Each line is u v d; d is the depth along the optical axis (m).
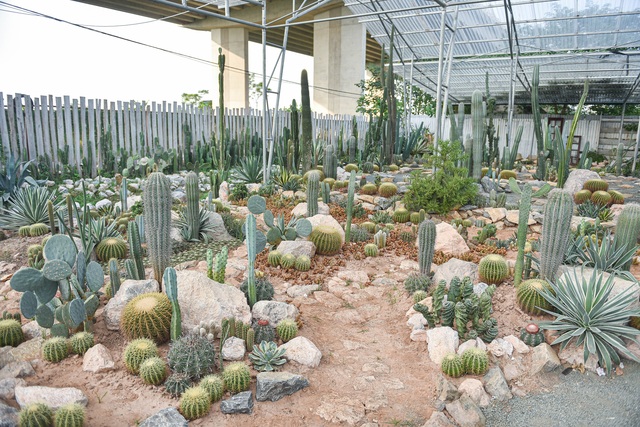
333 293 6.21
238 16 35.03
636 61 17.50
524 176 14.73
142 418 3.54
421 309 4.87
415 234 8.41
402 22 17.67
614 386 4.24
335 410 3.79
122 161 14.38
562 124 24.81
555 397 4.11
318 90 34.25
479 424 3.71
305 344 4.53
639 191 12.13
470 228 9.20
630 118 23.17
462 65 20.45
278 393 3.91
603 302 4.73
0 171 10.45
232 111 18.50
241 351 4.34
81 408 3.38
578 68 19.50
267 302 5.09
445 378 4.23
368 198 10.78
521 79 21.66
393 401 3.99
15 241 7.64
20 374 3.92
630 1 13.62
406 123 22.27
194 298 4.80
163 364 3.99
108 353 4.27
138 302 4.51
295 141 13.96
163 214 5.42
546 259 5.46
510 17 15.57
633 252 5.84
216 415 3.66
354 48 32.66
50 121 13.05
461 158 10.02
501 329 4.98
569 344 4.71
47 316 4.39
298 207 9.54
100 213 9.18
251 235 5.15
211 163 16.47
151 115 15.56
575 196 10.48
